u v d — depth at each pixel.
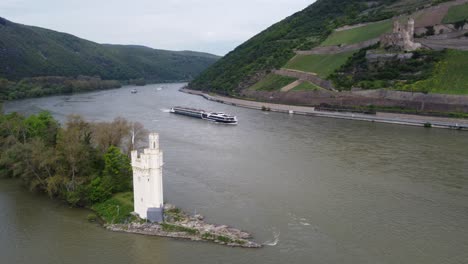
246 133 153.75
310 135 147.00
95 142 90.62
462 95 169.00
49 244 63.75
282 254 59.19
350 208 76.38
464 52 194.00
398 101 186.00
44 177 85.62
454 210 75.31
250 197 82.38
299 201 80.12
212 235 63.97
